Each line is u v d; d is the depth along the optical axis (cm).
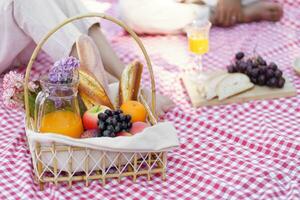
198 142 183
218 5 255
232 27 263
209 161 174
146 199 158
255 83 208
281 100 204
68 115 157
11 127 192
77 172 164
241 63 211
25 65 230
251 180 162
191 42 210
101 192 160
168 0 252
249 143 181
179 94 212
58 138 151
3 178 166
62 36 192
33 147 155
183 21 252
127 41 249
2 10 199
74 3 203
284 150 177
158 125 159
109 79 197
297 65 223
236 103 203
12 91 161
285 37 254
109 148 154
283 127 189
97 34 203
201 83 210
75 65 154
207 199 158
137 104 167
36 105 158
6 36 204
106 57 202
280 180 164
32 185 162
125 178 165
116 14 266
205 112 199
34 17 194
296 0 278
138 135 155
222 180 164
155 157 165
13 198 159
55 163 156
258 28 261
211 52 242
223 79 206
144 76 223
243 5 264
